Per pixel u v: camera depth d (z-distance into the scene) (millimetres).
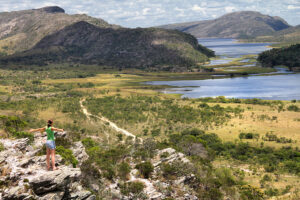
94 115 185250
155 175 34781
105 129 152500
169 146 78750
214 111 177250
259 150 112875
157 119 170125
